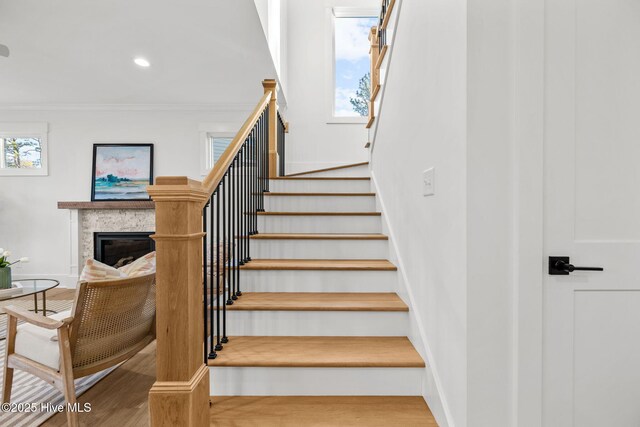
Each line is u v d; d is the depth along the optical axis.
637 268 1.11
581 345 1.11
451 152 1.19
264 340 1.68
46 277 4.63
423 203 1.51
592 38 1.11
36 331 1.87
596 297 1.11
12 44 3.11
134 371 2.32
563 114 1.09
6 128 4.64
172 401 1.06
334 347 1.60
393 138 2.13
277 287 2.01
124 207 4.57
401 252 1.91
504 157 1.07
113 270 1.93
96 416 1.78
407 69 1.79
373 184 2.95
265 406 1.39
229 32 2.92
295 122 4.37
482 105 1.06
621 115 1.12
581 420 1.12
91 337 1.79
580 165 1.11
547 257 1.09
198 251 1.16
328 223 2.55
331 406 1.40
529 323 1.07
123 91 4.19
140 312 2.08
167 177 1.08
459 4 1.11
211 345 1.49
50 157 4.67
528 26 1.06
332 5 4.37
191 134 4.72
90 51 3.23
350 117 4.37
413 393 1.48
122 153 4.67
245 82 3.94
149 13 2.66
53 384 1.71
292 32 4.37
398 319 1.74
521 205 1.06
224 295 1.65
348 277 2.00
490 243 1.07
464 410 1.09
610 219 1.11
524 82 1.06
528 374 1.07
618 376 1.12
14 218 4.65
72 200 4.67
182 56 3.34
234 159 1.82
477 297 1.07
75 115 4.68
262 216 2.56
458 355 1.13
